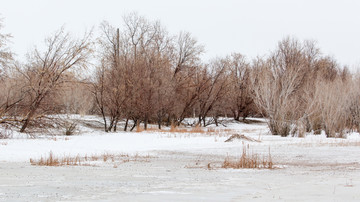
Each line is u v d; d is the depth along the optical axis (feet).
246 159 49.70
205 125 181.16
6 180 33.35
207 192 27.25
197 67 164.35
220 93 177.99
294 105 108.68
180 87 156.25
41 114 90.84
